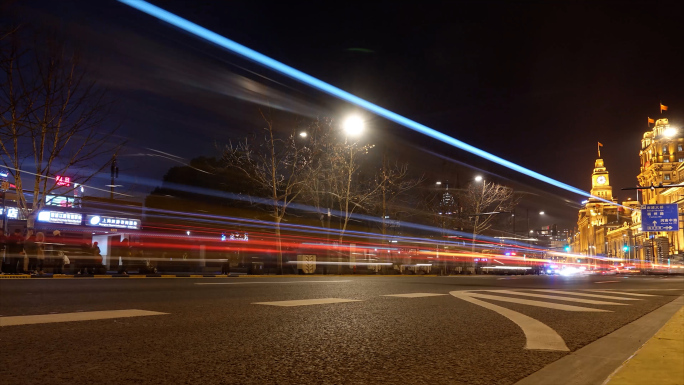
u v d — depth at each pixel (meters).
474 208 54.75
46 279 15.93
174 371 3.71
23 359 3.91
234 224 44.38
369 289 12.53
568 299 11.38
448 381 3.69
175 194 43.53
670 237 117.06
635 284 21.48
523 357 4.61
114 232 34.03
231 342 4.88
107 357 4.07
